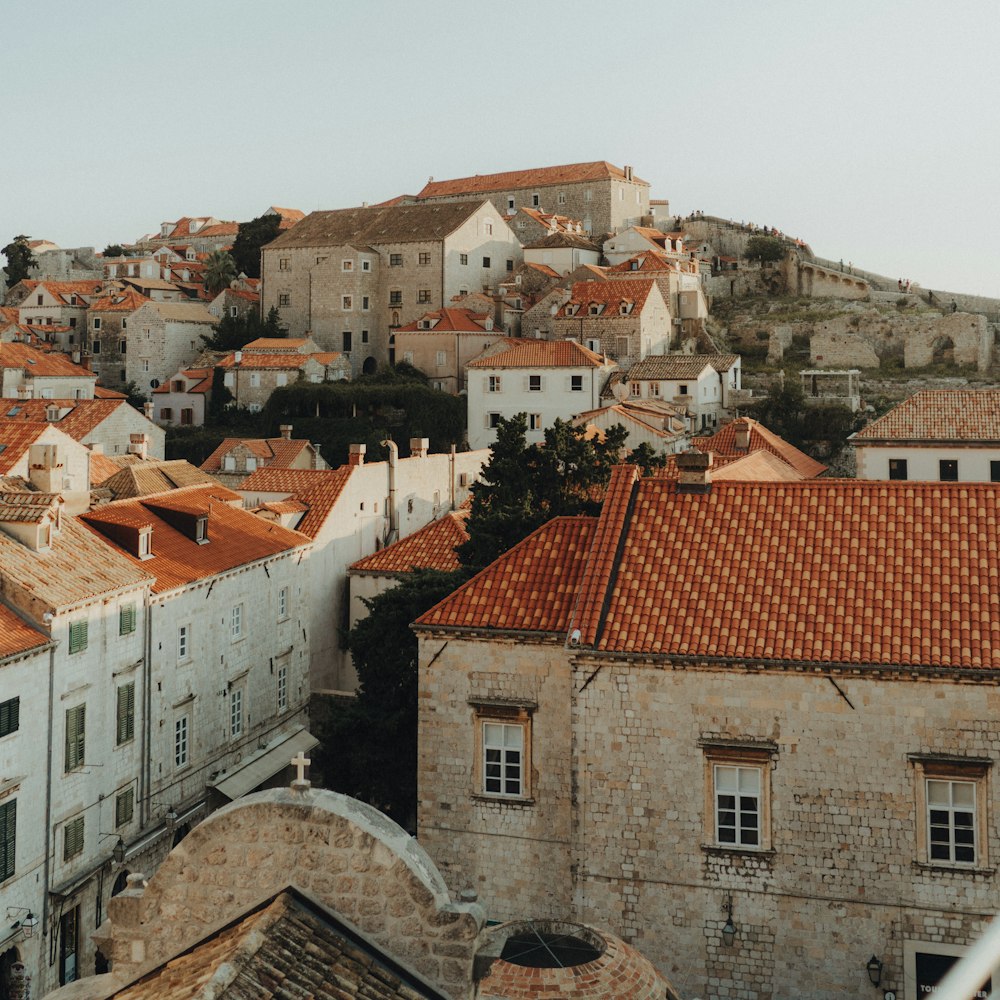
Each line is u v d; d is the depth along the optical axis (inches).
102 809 1674.5
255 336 6156.5
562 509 1950.1
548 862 1334.9
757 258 7416.3
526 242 6958.7
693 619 1266.0
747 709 1226.0
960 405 3036.4
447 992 599.2
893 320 6250.0
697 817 1241.4
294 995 549.0
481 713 1352.1
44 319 6717.5
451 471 3257.9
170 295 7012.8
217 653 2018.9
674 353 5856.3
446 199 7746.1
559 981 829.2
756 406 5191.9
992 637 1185.4
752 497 1397.6
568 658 1272.1
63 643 1568.7
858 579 1274.6
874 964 1186.0
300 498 2664.9
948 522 1321.4
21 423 2770.7
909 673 1173.7
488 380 4901.6
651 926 1253.7
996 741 1161.4
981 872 1163.9
